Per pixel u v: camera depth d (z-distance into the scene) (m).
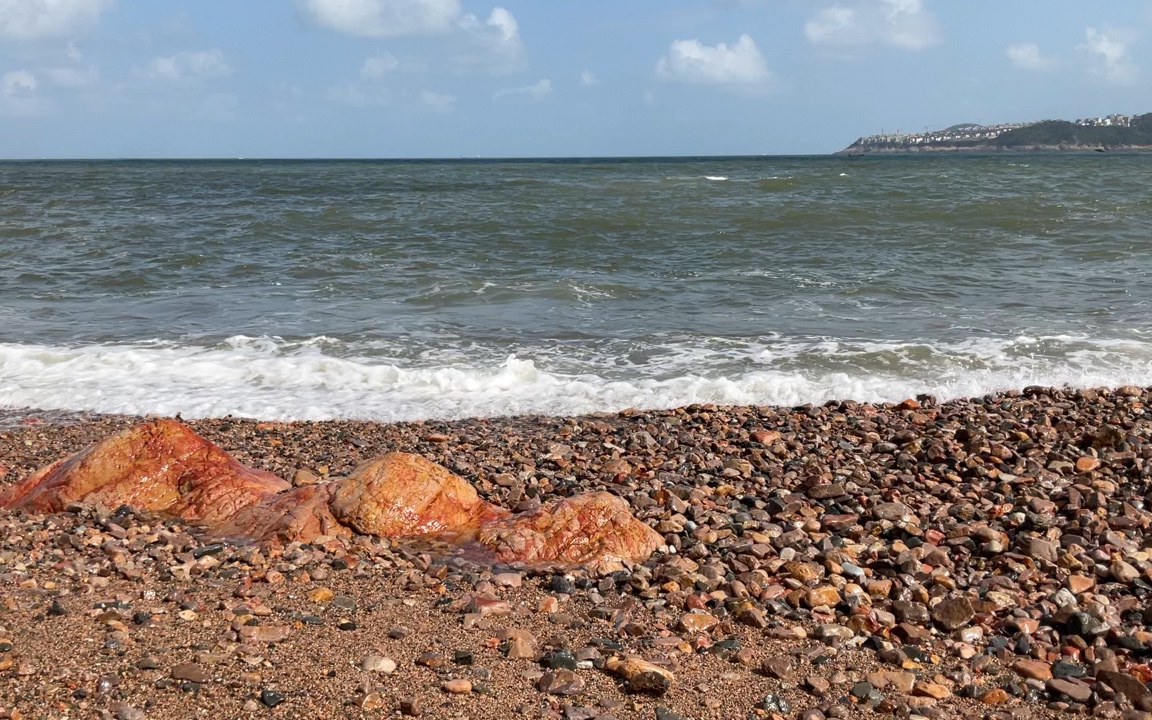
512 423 12.14
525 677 5.46
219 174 87.81
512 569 7.23
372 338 16.39
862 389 13.38
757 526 8.16
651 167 114.25
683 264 23.62
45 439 11.45
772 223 30.33
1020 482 9.35
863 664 5.77
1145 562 7.18
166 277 22.48
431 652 5.73
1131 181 49.75
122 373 14.32
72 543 7.50
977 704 5.36
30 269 23.47
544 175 77.50
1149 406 12.24
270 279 22.14
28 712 4.78
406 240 28.30
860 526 8.23
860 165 110.06
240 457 10.59
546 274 22.27
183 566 7.02
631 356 15.20
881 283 20.48
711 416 12.13
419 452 10.77
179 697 5.03
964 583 6.98
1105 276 20.80
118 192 52.12
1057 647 5.95
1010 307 18.05
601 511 7.75
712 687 5.42
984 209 31.47
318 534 7.74
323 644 5.77
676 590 6.76
